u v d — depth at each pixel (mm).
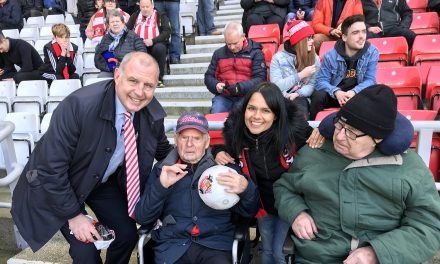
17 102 4875
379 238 1694
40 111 4785
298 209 1903
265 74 3988
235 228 2053
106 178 2135
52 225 2000
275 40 5332
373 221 1762
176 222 2086
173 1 6023
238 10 8562
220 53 4074
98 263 2111
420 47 4512
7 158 2816
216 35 7168
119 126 1992
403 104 3688
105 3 6418
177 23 6160
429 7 5898
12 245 3035
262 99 1981
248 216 2082
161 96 5367
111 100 1917
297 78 3525
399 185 1702
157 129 2115
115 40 5051
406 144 1684
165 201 2125
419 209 1703
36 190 1932
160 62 5508
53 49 5867
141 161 2119
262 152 2088
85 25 7770
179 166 1968
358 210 1772
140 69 1812
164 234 2107
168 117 4781
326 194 1829
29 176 1941
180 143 2074
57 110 1915
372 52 3453
